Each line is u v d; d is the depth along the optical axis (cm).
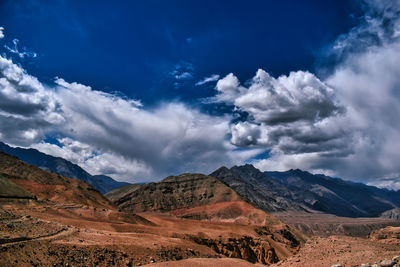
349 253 4569
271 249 15525
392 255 3688
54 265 4750
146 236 8769
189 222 19400
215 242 13838
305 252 5347
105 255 5822
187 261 6419
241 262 7131
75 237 6294
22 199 12200
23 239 5144
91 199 19525
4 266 4075
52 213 11375
